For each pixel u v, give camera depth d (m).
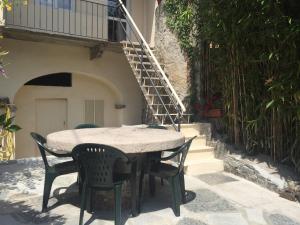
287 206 4.20
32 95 8.28
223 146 6.02
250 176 5.26
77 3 8.70
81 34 8.79
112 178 3.35
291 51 4.58
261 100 5.46
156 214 3.83
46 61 8.09
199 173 5.67
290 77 4.64
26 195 4.40
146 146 3.61
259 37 5.06
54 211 3.86
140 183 3.91
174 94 6.51
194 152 5.96
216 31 5.75
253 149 5.70
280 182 4.75
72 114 8.90
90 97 9.18
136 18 9.82
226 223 3.63
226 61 5.98
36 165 6.00
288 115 4.91
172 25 7.72
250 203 4.29
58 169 3.88
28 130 8.23
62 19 8.46
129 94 9.48
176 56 7.66
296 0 4.48
